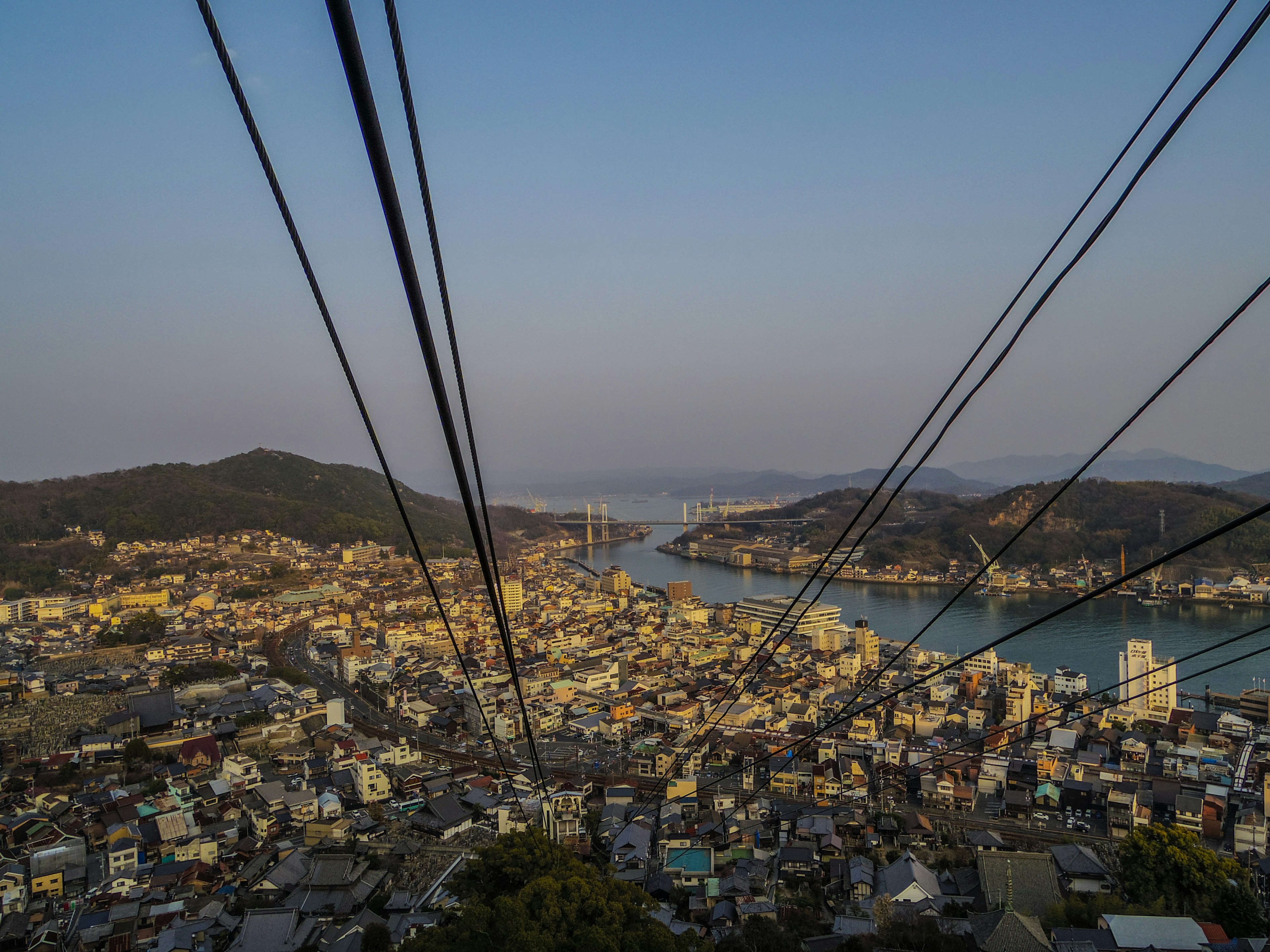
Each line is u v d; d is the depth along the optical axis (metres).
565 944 29.86
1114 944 36.66
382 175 4.36
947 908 43.34
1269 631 132.00
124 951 41.81
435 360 5.65
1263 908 41.53
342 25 3.70
